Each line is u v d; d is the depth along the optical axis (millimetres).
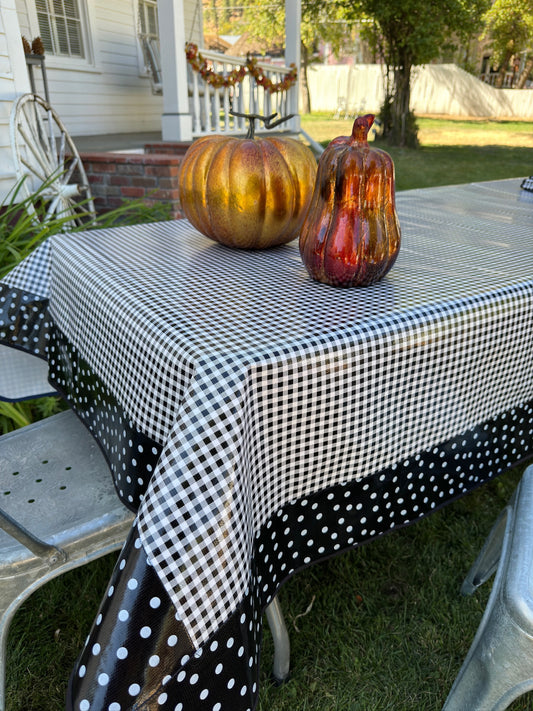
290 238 1222
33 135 2748
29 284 1278
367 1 10203
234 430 625
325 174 874
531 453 1143
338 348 716
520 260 1103
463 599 1392
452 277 975
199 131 4527
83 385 1083
